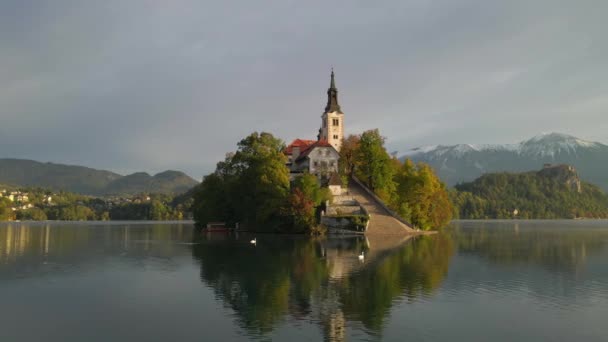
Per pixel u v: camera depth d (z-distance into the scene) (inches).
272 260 2819.9
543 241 4667.8
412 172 5703.7
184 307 1651.1
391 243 3922.2
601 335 1359.5
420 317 1517.0
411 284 2053.4
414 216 5565.9
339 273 2331.4
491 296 1833.2
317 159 6117.1
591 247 3951.8
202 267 2551.7
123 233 5994.1
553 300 1775.3
